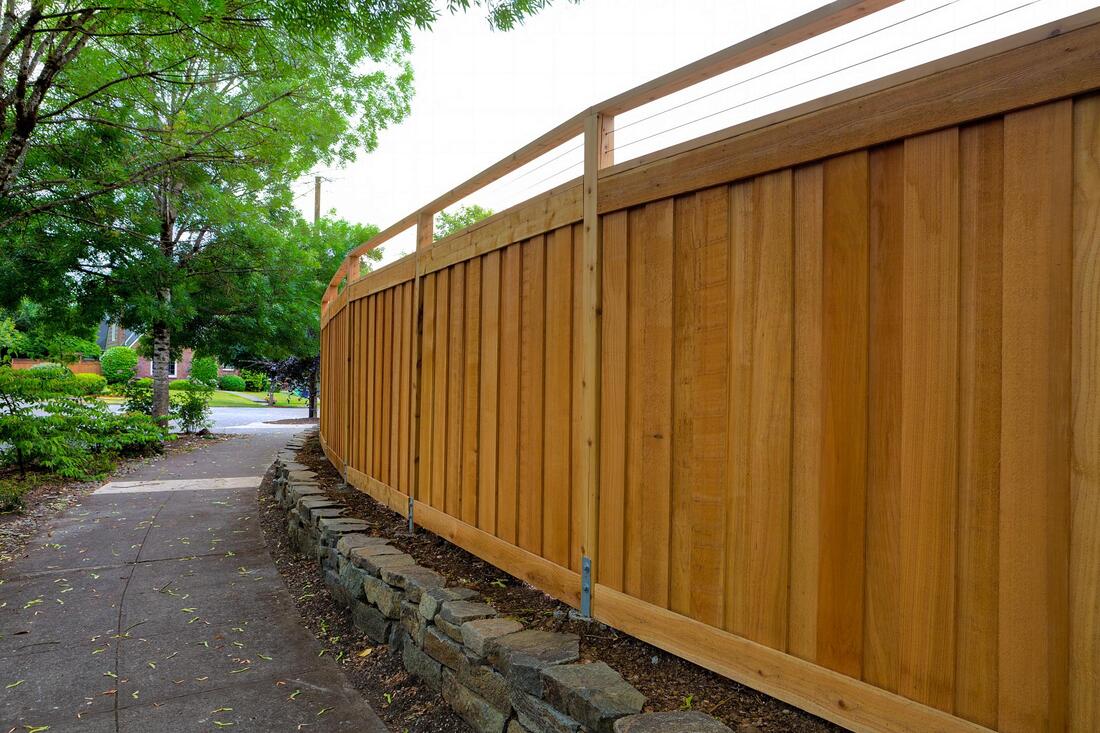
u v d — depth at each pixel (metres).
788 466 1.69
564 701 1.77
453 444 3.36
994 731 1.28
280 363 18.30
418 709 2.40
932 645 1.39
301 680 2.68
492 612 2.40
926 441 1.41
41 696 2.49
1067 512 1.19
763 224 1.77
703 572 1.92
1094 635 1.15
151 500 6.09
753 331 1.79
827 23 1.70
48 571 4.00
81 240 8.82
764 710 1.70
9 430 6.56
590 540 2.32
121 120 6.95
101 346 34.78
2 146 6.33
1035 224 1.25
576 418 2.45
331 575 3.59
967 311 1.35
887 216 1.50
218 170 8.10
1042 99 1.24
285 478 5.70
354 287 5.33
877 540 1.50
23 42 5.55
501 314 2.97
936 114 1.40
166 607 3.46
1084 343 1.18
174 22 5.00
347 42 6.32
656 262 2.10
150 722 2.31
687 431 1.98
